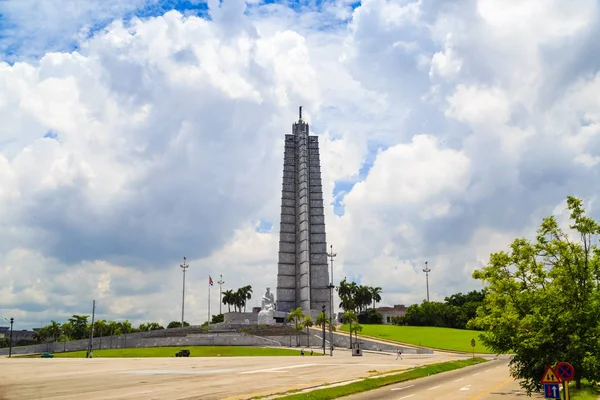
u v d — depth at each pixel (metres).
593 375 30.05
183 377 46.12
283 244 179.38
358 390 35.16
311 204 181.25
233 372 52.25
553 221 33.12
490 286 34.75
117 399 30.23
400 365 64.94
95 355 117.62
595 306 30.34
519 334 31.14
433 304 184.25
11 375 48.97
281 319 172.38
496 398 30.41
